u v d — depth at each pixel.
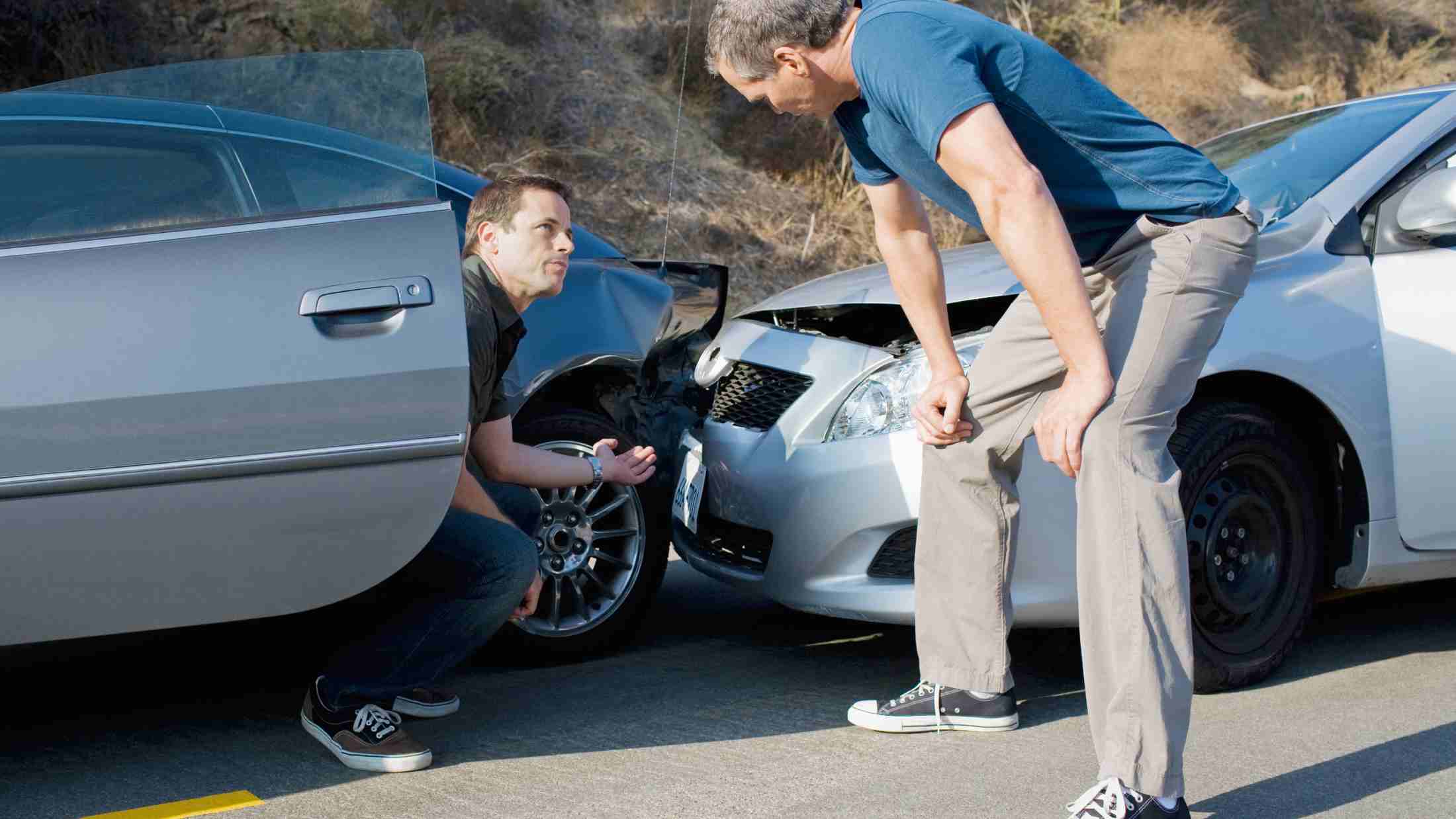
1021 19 12.72
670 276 4.16
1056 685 3.53
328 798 2.75
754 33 2.50
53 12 8.05
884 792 2.75
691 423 3.98
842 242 9.79
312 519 2.76
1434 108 3.92
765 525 3.54
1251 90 13.32
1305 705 3.29
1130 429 2.46
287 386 2.69
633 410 3.94
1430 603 4.35
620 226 9.05
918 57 2.35
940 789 2.76
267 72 2.91
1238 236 2.53
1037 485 3.20
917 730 3.13
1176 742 2.41
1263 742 3.01
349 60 2.92
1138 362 2.47
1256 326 3.34
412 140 2.88
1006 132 2.32
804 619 4.29
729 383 3.85
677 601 4.54
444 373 2.80
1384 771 2.82
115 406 2.60
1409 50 15.12
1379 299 3.54
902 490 3.29
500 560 3.01
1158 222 2.52
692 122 10.47
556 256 3.08
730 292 8.87
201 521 2.69
